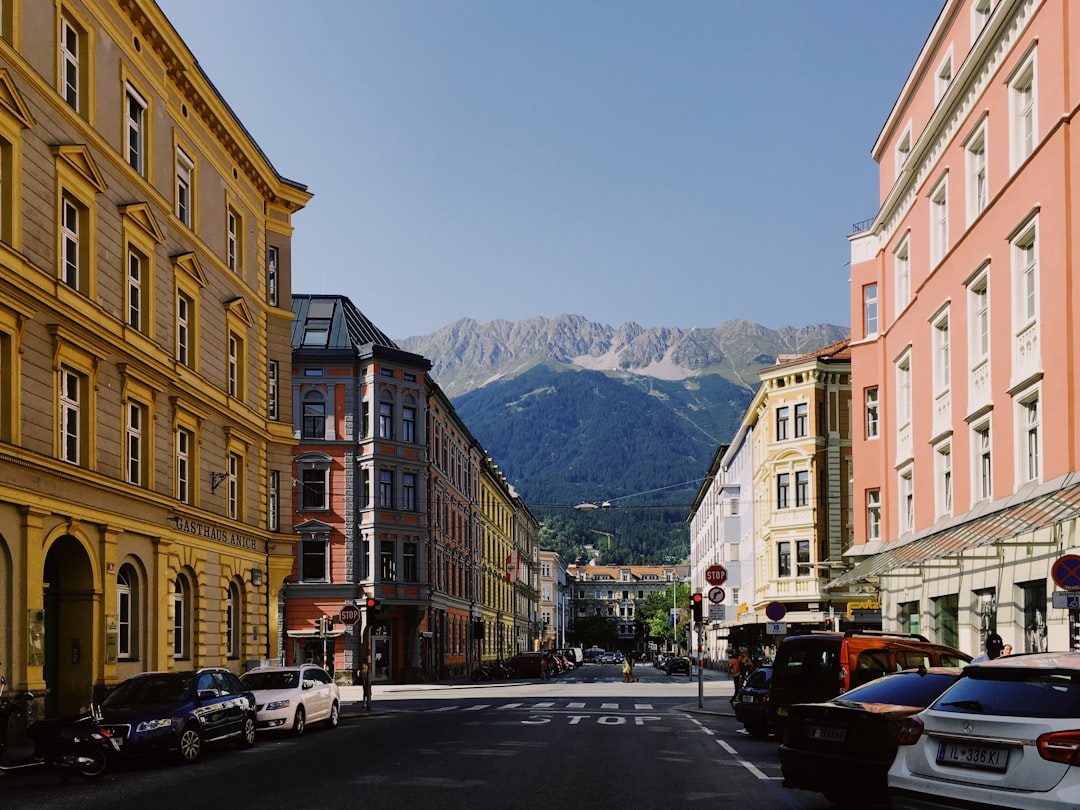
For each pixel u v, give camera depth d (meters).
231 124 32.06
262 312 36.03
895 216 34.84
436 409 65.44
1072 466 20.55
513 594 109.81
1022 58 23.38
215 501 31.05
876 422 37.84
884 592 35.91
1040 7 22.39
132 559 25.58
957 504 27.84
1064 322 20.97
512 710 31.50
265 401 35.84
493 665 64.88
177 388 27.98
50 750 15.25
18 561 20.11
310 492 57.69
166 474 27.28
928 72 31.75
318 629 56.50
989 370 25.45
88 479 22.48
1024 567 22.89
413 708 33.56
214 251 31.53
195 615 29.31
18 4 20.36
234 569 32.66
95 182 23.28
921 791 8.27
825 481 59.31
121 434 24.66
